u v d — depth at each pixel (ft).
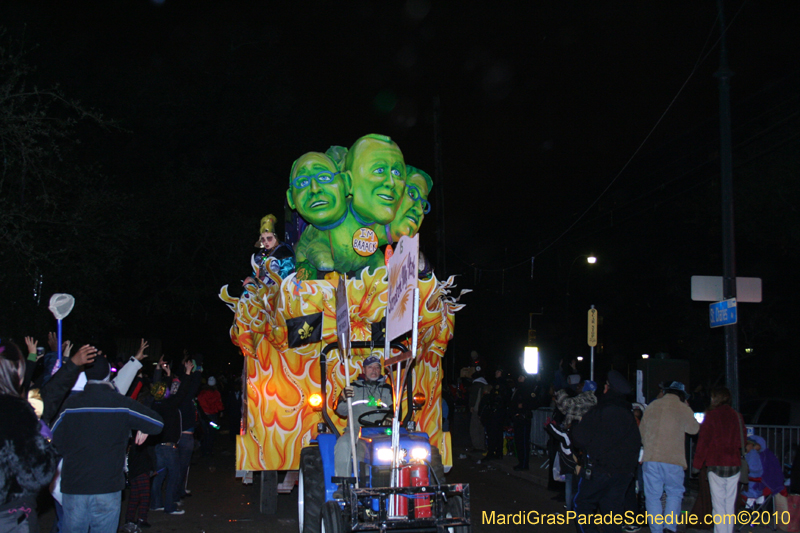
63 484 16.15
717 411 24.36
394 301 20.31
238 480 39.86
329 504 18.80
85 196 49.47
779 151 54.29
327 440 21.85
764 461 27.37
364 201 28.68
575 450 25.91
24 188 43.60
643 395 34.22
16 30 54.90
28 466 13.03
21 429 13.15
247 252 77.51
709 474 24.22
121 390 21.47
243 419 27.04
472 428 54.08
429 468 19.29
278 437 25.53
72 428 16.20
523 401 42.73
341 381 25.68
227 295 26.63
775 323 66.74
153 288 75.25
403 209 30.32
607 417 21.76
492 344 141.49
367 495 17.44
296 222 31.30
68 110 64.49
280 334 25.07
